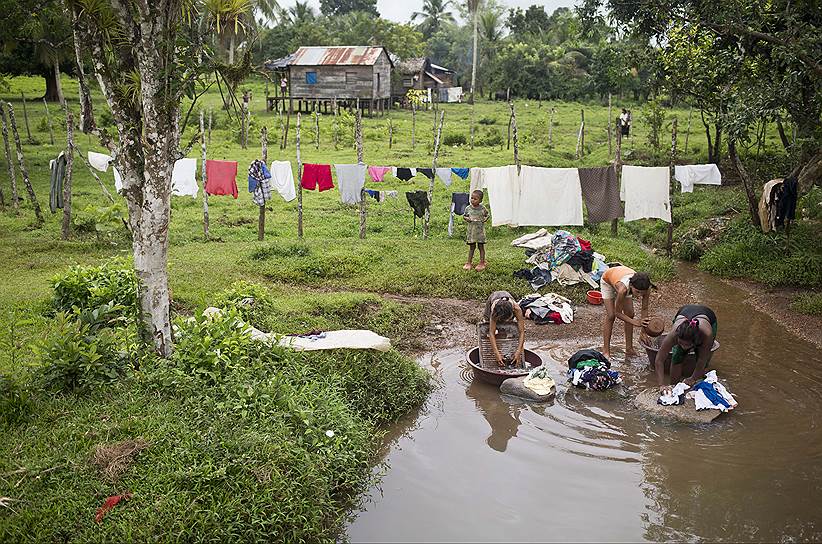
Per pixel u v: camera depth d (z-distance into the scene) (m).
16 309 9.33
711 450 6.91
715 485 6.32
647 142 28.88
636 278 8.53
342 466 6.35
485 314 8.88
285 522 5.50
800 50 11.55
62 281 9.23
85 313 7.47
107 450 5.77
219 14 6.95
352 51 41.34
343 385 7.73
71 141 14.41
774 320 11.04
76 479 5.47
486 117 38.81
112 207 8.22
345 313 10.56
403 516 5.96
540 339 10.20
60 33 22.45
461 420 7.69
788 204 13.52
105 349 7.16
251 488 5.62
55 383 6.86
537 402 8.02
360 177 14.68
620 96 48.00
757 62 13.82
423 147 28.94
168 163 7.09
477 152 27.48
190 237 15.49
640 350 9.68
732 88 14.67
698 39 15.24
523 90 52.31
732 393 8.18
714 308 11.67
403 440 7.32
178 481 5.55
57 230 15.38
